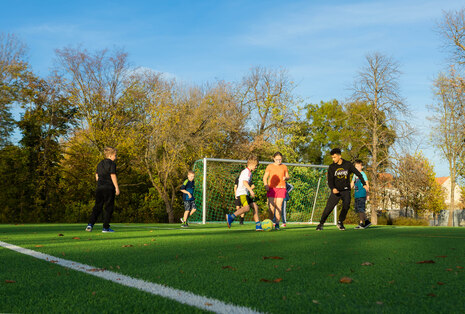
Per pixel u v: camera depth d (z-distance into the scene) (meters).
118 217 26.23
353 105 33.50
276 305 2.15
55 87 27.80
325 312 2.02
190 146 27.83
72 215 25.27
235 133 32.16
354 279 2.91
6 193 24.27
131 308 2.11
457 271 3.27
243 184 9.46
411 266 3.55
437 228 11.23
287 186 13.35
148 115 27.77
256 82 36.69
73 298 2.33
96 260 3.91
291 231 9.21
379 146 33.50
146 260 3.92
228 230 9.70
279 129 35.50
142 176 28.17
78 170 27.41
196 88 30.55
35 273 3.15
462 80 30.78
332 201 9.67
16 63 26.19
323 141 50.47
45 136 26.70
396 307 2.11
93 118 27.88
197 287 2.62
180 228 11.10
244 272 3.21
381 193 34.25
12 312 2.06
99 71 28.47
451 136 36.31
